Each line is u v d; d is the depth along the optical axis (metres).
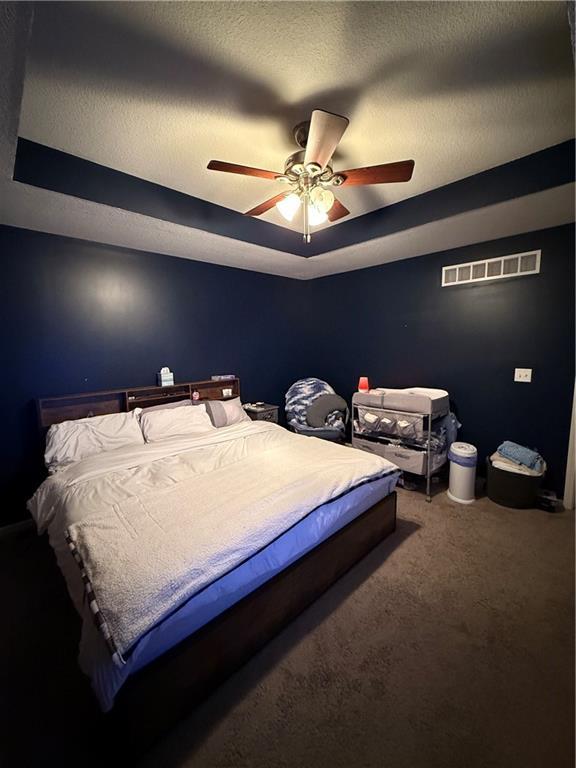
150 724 1.07
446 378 3.27
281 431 2.90
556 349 2.61
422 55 1.25
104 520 1.45
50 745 1.12
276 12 1.07
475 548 2.12
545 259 2.59
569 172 1.79
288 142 1.78
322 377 4.47
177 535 1.34
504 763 1.05
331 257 3.32
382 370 3.80
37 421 2.45
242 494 1.69
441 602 1.69
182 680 1.15
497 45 1.21
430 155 1.92
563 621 1.57
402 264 3.49
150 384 3.08
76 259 2.60
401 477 3.04
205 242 2.73
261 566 1.39
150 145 1.78
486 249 2.88
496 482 2.69
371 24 1.12
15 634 1.55
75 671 1.37
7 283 2.32
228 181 2.18
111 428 2.52
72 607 1.70
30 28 0.92
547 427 2.70
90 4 1.02
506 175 2.01
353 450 2.41
